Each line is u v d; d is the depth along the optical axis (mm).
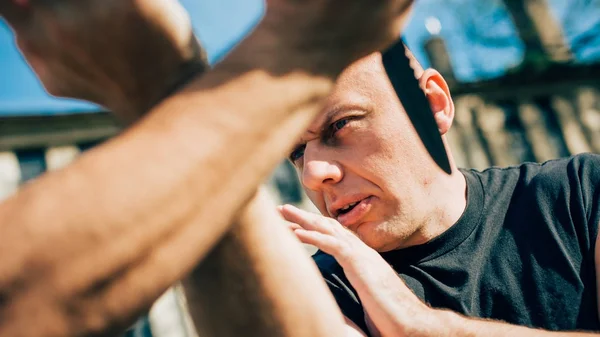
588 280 1314
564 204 1384
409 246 1333
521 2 11336
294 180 10938
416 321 1115
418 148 1289
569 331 1162
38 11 329
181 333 8922
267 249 480
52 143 10438
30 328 276
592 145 13391
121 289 291
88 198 283
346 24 345
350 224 1273
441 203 1326
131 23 335
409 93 1254
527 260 1324
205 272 471
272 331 474
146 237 291
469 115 12930
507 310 1282
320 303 505
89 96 375
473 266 1308
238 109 321
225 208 316
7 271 270
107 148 304
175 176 298
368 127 1248
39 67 353
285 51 341
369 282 1137
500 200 1429
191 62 366
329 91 354
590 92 13680
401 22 363
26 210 278
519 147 13031
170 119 316
